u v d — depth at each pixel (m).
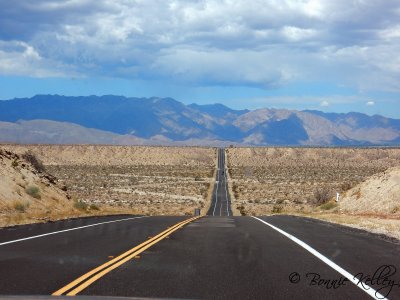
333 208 46.75
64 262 12.05
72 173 153.00
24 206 30.70
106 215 36.88
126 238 17.75
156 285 9.44
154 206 80.44
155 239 17.41
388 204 38.38
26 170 37.72
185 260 12.53
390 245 16.02
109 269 11.08
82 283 9.52
